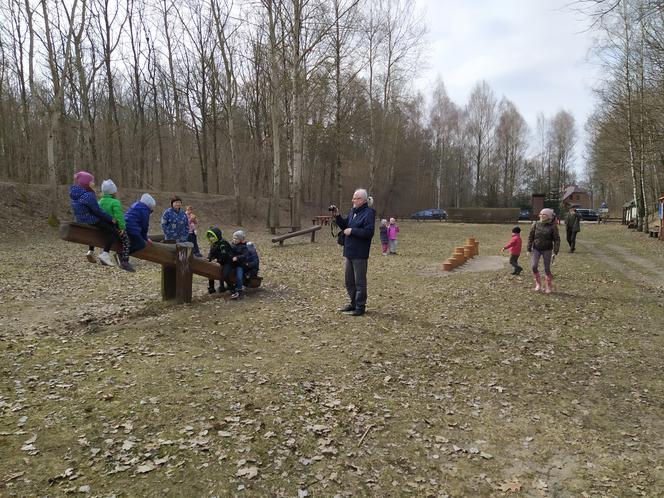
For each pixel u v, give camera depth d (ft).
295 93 74.49
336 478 10.53
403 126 150.30
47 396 13.70
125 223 22.36
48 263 38.45
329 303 27.71
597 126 107.96
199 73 103.76
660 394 15.62
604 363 18.40
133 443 11.28
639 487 10.55
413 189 176.35
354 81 111.86
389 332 21.89
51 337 19.61
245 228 87.45
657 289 32.81
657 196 111.75
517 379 16.79
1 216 58.85
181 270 26.13
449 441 12.48
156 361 16.96
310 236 77.92
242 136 139.85
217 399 13.89
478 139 204.33
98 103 104.12
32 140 95.04
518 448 12.24
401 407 14.30
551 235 30.99
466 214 138.82
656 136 61.16
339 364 17.57
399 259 51.42
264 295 29.32
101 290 29.53
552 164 240.32
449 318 24.72
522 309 26.84
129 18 98.32
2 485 9.46
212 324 22.33
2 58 82.43
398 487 10.37
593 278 37.47
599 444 12.47
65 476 9.89
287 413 13.33
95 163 85.05
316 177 173.47
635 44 72.38
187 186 116.67
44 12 60.70
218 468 10.50
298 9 68.90
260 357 17.99
